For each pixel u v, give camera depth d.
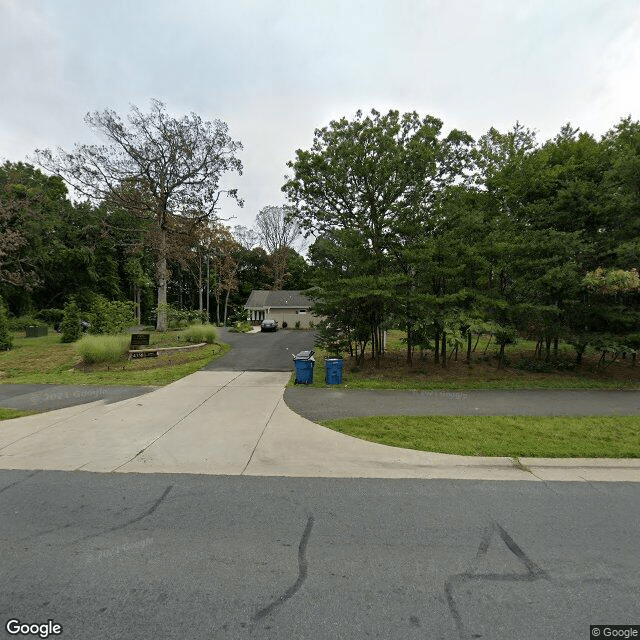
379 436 5.89
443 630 2.24
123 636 2.18
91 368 12.31
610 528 3.40
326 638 2.17
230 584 2.64
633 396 8.49
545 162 12.18
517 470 4.72
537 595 2.54
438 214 11.30
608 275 9.05
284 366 12.84
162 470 4.68
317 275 12.38
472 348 15.51
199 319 28.39
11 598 2.50
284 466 4.80
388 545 3.13
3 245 26.75
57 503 3.84
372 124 13.73
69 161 23.03
